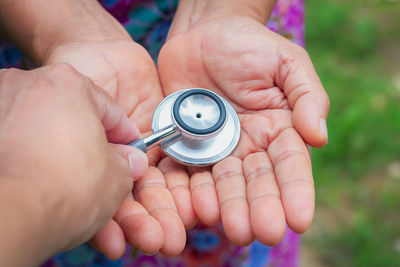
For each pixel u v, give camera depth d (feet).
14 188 0.75
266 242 0.93
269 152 1.05
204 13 1.28
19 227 0.73
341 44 2.44
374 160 1.96
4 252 0.72
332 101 2.14
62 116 0.83
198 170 1.08
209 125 1.06
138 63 1.21
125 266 1.20
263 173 1.01
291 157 1.01
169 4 1.30
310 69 1.12
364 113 2.07
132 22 1.30
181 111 1.06
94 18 1.27
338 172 1.94
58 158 0.80
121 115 0.97
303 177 0.97
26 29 1.24
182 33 1.25
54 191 0.78
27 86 0.86
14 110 0.83
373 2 2.69
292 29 1.37
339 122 2.04
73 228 0.81
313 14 2.57
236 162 1.06
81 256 1.18
